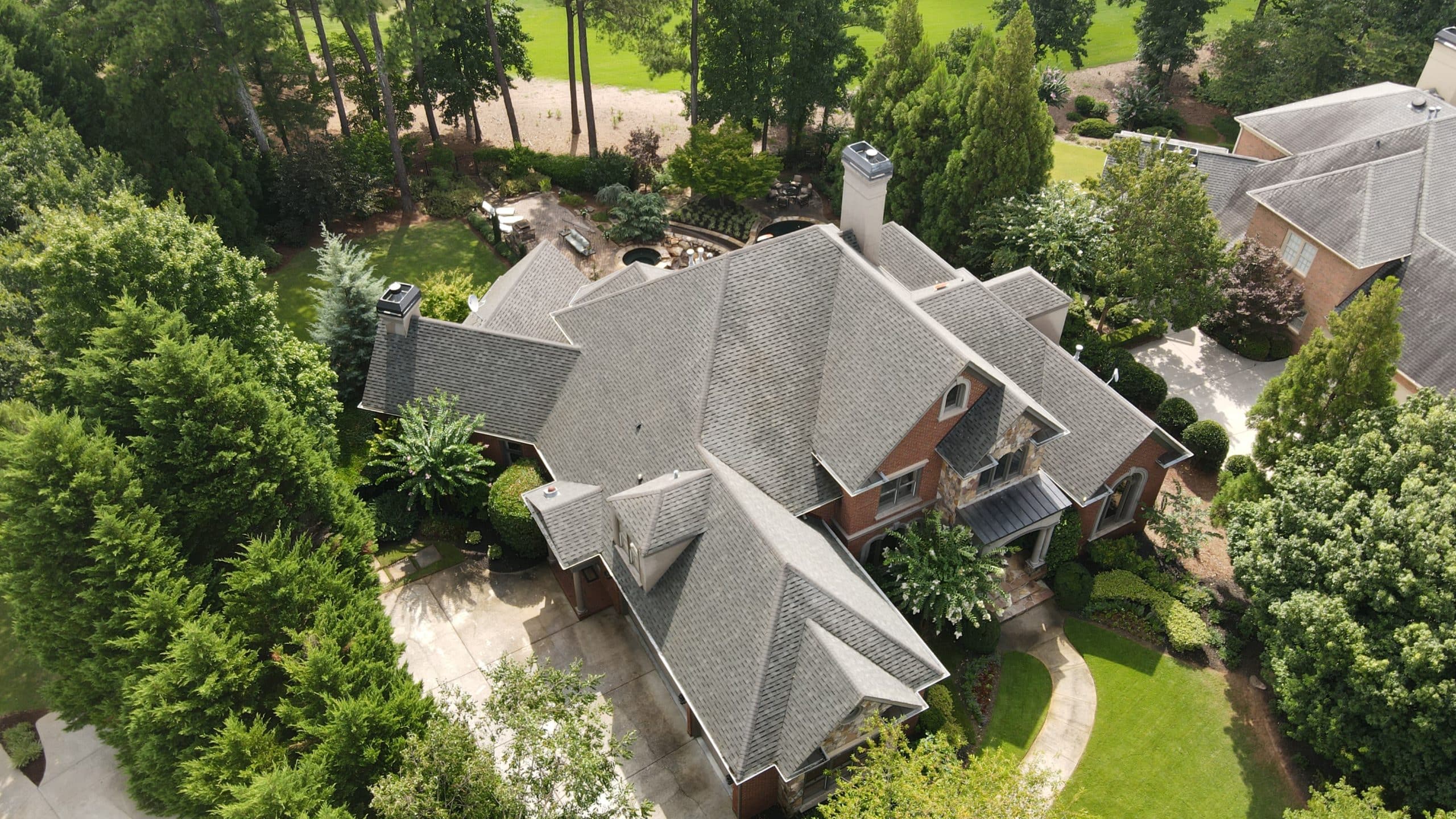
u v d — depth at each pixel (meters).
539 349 35.44
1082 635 31.69
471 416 35.16
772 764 24.31
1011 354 34.38
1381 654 24.33
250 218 49.09
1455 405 27.83
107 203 32.31
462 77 57.62
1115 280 41.59
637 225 50.28
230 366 28.67
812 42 55.41
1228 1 90.75
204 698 23.92
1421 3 61.53
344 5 45.72
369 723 22.94
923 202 48.94
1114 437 31.70
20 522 25.81
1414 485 25.50
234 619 25.42
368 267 49.16
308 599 25.94
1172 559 33.97
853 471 28.73
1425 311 38.53
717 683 25.48
